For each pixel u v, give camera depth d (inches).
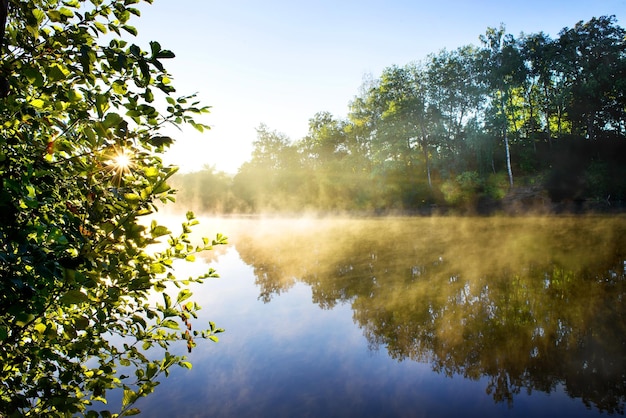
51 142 54.4
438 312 354.3
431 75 1459.2
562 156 1333.7
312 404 221.5
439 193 1440.7
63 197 54.6
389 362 270.1
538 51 1347.2
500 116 1278.3
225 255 764.6
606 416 194.2
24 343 66.7
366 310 377.1
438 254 597.0
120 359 75.6
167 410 217.0
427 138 1525.6
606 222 778.2
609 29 1270.9
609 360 246.4
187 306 76.2
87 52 55.5
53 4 65.1
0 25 51.7
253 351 293.0
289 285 494.0
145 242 55.9
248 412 213.6
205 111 65.5
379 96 1626.5
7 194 44.7
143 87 61.0
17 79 60.2
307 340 313.3
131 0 62.7
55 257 50.9
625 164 1186.6
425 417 205.6
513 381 234.5
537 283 406.3
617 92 1243.8
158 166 68.1
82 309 78.4
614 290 365.4
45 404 61.2
